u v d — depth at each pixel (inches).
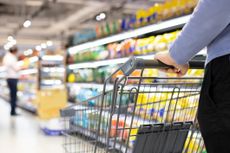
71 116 82.0
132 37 186.5
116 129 58.6
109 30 204.7
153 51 152.9
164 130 62.5
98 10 506.9
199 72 114.3
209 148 45.1
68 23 610.5
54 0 421.4
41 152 179.6
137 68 50.8
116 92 55.8
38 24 650.2
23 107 420.2
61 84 323.6
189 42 44.5
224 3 40.6
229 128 41.5
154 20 154.2
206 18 42.0
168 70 53.3
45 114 293.4
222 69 42.9
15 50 358.6
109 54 205.6
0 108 441.7
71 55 289.6
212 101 43.6
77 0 428.1
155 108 68.3
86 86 249.4
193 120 66.4
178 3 137.9
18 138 217.9
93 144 70.7
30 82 417.1
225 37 43.4
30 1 471.8
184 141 66.4
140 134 60.1
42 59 330.6
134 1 454.3
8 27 695.1
